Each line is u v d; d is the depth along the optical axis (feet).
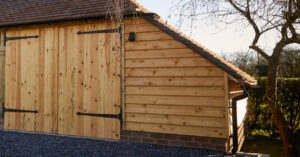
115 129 20.42
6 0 27.86
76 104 21.75
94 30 21.40
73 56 22.02
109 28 20.88
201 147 17.84
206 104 17.70
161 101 18.95
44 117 22.76
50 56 22.80
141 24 19.74
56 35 22.70
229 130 17.46
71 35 22.18
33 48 23.43
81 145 19.12
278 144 23.11
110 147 18.57
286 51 14.60
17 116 23.73
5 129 24.07
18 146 18.85
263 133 27.04
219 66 16.74
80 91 21.67
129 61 20.04
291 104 24.79
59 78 22.40
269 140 24.50
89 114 21.29
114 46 20.65
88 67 21.48
